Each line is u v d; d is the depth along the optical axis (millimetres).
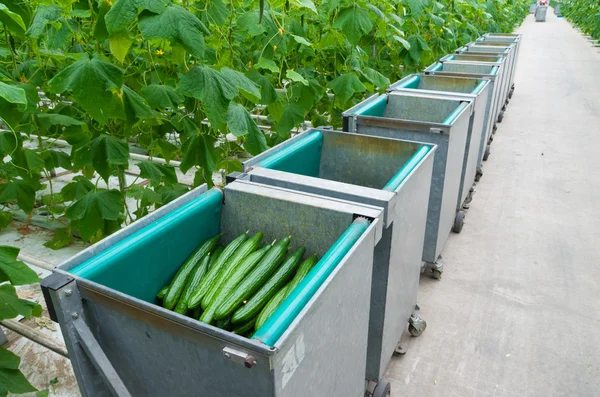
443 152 2486
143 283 1391
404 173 1790
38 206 4027
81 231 2412
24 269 1585
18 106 2096
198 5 2445
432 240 2820
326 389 1282
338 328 1261
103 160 2391
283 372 967
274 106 2758
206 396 1094
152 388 1201
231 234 1729
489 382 2256
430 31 5828
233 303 1346
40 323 2570
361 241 1294
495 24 10562
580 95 8828
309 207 1533
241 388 1003
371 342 1919
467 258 3369
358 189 1644
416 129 2494
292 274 1537
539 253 3426
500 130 6688
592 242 3576
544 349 2467
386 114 3369
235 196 1656
